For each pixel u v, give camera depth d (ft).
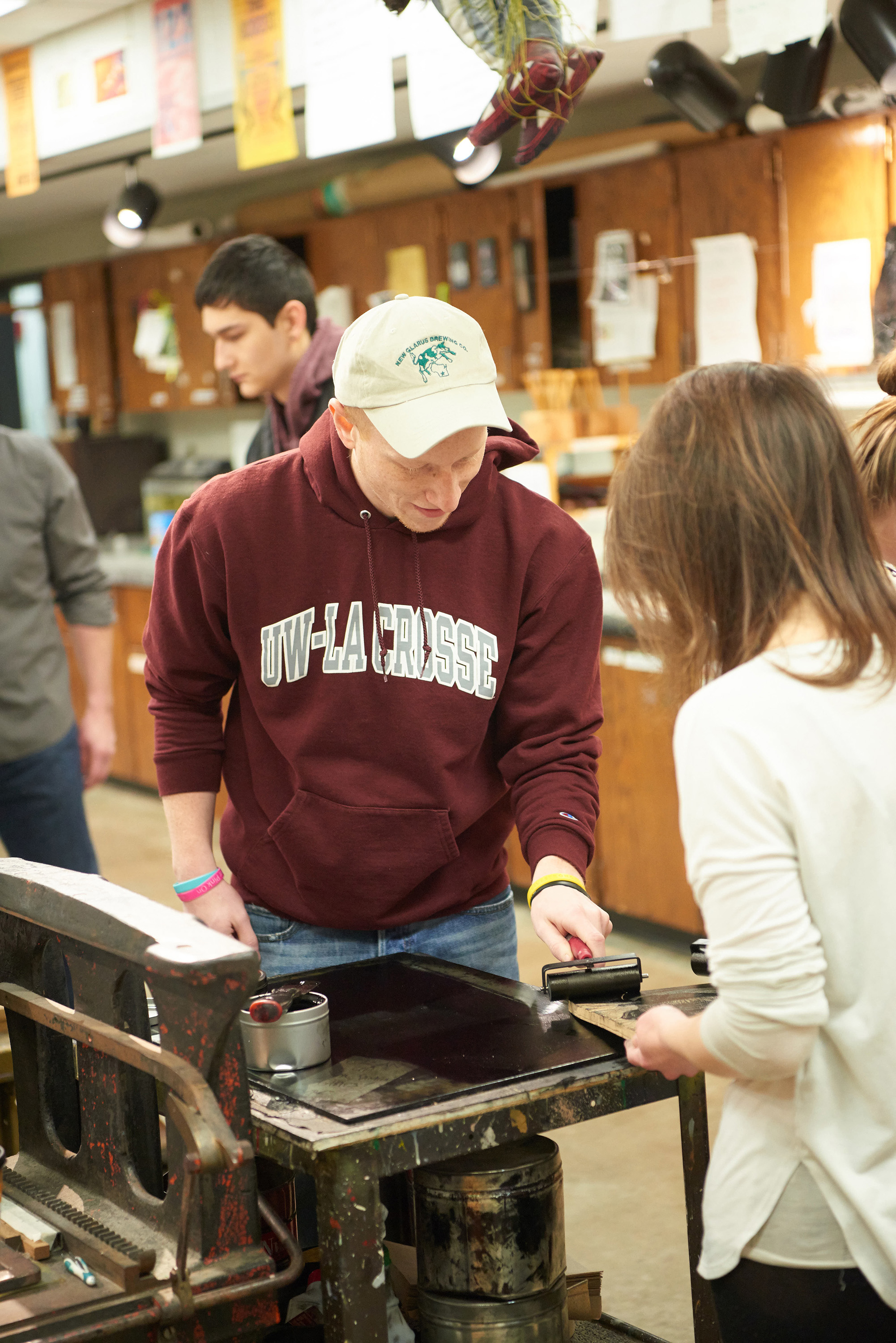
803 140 12.82
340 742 5.57
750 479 3.62
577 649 5.81
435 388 4.79
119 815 21.26
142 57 14.17
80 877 4.85
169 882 17.34
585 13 8.46
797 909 3.39
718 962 3.47
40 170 17.22
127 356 23.06
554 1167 4.64
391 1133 4.06
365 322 4.95
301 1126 4.08
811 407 3.71
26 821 10.03
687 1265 8.36
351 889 5.65
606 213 14.93
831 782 3.46
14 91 16.34
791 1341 3.78
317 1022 4.53
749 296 13.53
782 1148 3.70
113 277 23.09
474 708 5.60
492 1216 4.48
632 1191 9.39
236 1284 3.95
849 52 13.20
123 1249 4.09
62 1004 5.02
